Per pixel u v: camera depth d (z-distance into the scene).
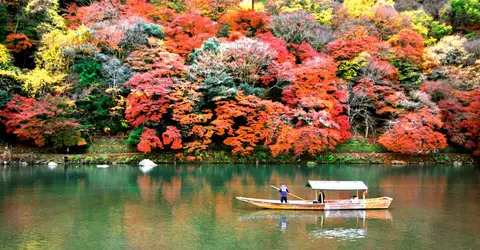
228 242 19.73
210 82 49.53
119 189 32.91
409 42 62.97
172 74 51.81
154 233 21.03
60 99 47.28
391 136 52.97
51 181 36.03
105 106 53.59
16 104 47.75
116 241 19.59
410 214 26.14
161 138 50.69
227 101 50.09
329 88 53.28
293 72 52.47
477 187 36.19
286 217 25.00
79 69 52.66
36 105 46.19
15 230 21.27
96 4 64.25
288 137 48.47
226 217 24.67
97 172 41.81
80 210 25.72
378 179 40.28
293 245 19.45
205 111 50.06
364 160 54.34
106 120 53.19
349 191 34.44
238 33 60.34
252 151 52.16
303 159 52.84
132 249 18.47
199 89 51.44
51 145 49.84
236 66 52.75
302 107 52.28
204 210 26.25
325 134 49.25
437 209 27.53
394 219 24.83
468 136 57.38
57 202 27.86
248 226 22.70
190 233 21.14
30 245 18.83
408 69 60.22
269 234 21.23
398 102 54.97
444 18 80.94
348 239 20.55
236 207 27.23
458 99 58.59
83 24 57.00
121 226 22.27
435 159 56.22
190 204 27.89
